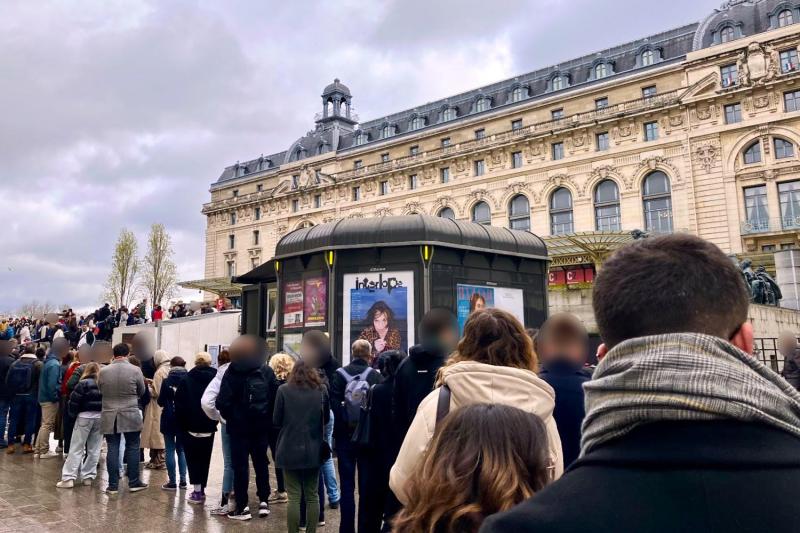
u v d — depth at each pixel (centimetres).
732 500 97
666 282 127
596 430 119
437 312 472
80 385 883
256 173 7656
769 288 2292
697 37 4600
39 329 2878
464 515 158
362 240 1099
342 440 596
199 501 762
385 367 542
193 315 3000
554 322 403
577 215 4769
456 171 5572
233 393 667
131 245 5722
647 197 4509
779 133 3966
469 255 1129
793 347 1006
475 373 288
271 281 1519
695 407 105
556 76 5475
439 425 192
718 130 4206
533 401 283
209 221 7850
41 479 923
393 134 6569
